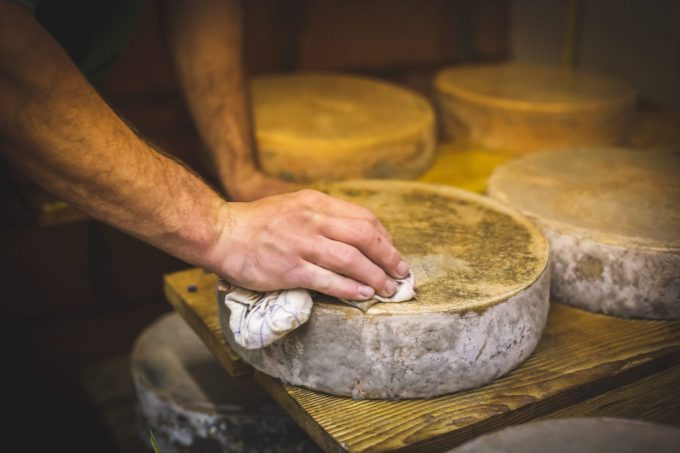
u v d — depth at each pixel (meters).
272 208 0.98
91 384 1.80
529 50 2.51
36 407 2.09
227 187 1.54
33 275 2.02
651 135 1.99
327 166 1.66
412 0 2.34
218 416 1.37
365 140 1.65
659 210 1.28
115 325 2.17
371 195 1.33
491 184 1.39
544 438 0.79
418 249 1.12
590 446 0.78
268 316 0.95
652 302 1.17
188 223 0.96
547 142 1.87
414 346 0.96
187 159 2.13
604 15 2.40
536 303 1.05
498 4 2.46
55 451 2.00
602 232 1.20
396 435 0.94
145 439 1.53
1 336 2.03
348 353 0.98
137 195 0.94
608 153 1.56
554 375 1.05
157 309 2.23
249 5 2.13
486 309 0.98
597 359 1.09
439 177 1.76
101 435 2.04
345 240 0.94
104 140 0.92
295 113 1.83
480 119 1.93
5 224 1.85
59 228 2.01
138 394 1.51
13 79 0.85
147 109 2.06
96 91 0.95
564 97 1.91
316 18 2.22
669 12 2.25
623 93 1.95
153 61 2.03
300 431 1.37
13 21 0.84
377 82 2.12
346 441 0.93
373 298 0.96
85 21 1.30
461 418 0.96
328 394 1.02
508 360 1.03
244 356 1.10
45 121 0.88
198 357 1.62
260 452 1.38
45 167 0.91
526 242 1.15
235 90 1.56
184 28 1.51
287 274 0.95
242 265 0.97
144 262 2.16
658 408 1.02
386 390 0.99
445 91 2.00
